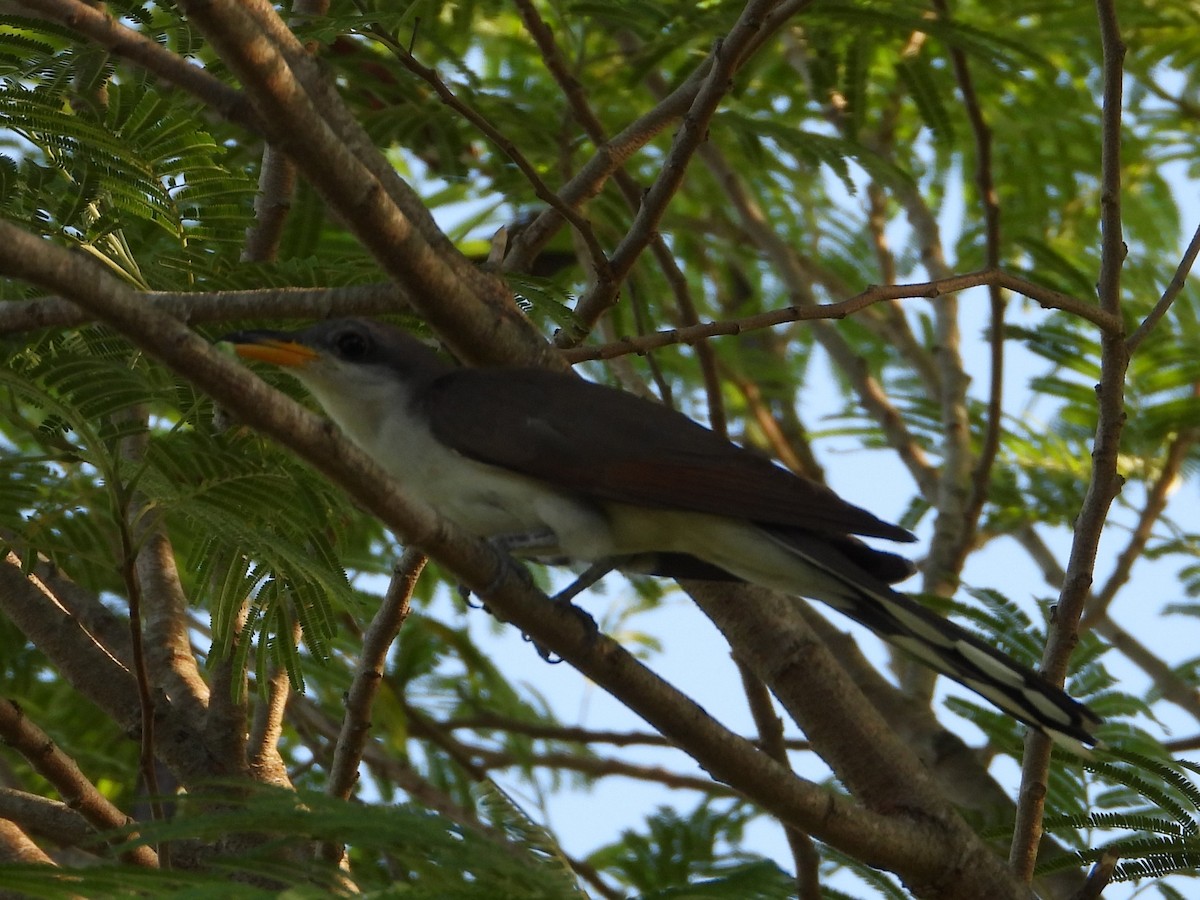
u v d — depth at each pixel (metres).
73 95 10.12
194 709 10.89
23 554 9.45
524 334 10.23
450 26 14.65
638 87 15.28
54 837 9.25
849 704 9.93
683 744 8.41
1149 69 16.84
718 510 9.26
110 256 10.07
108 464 7.89
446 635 15.54
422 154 14.41
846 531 9.16
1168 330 16.05
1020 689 8.64
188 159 10.05
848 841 8.81
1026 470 16.33
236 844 8.90
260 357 10.45
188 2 7.58
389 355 10.56
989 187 14.01
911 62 14.29
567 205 10.48
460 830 6.22
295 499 8.93
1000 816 11.95
